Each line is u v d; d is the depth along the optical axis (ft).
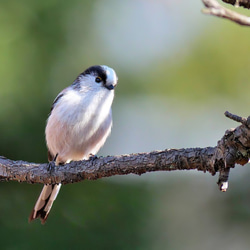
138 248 33.12
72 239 32.86
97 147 31.55
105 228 33.55
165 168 20.75
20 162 26.09
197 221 39.88
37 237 32.71
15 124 35.88
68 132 30.04
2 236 32.73
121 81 44.68
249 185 39.14
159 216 36.04
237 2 14.70
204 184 40.27
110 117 30.94
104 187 35.01
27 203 35.09
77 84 30.81
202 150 19.81
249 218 39.27
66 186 34.40
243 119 16.90
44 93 37.78
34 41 38.40
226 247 39.22
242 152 17.74
